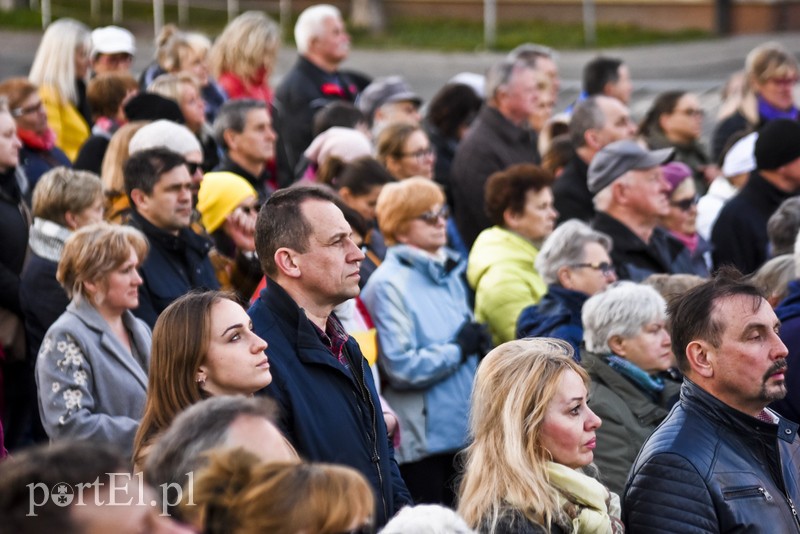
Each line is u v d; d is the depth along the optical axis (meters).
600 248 15.18
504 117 21.73
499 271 16.58
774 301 14.93
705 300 10.59
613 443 12.59
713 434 10.39
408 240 15.46
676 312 10.79
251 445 7.27
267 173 21.20
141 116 18.44
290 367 10.50
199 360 9.91
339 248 10.85
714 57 53.84
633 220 17.98
